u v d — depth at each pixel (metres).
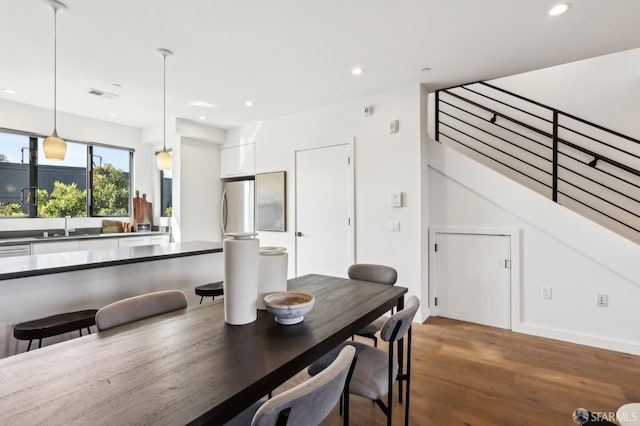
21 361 1.01
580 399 2.04
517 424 1.81
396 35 2.40
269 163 4.67
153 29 2.31
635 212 3.37
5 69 3.00
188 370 0.96
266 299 1.41
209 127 5.04
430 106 4.50
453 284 3.50
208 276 3.16
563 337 2.93
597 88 3.59
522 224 3.12
